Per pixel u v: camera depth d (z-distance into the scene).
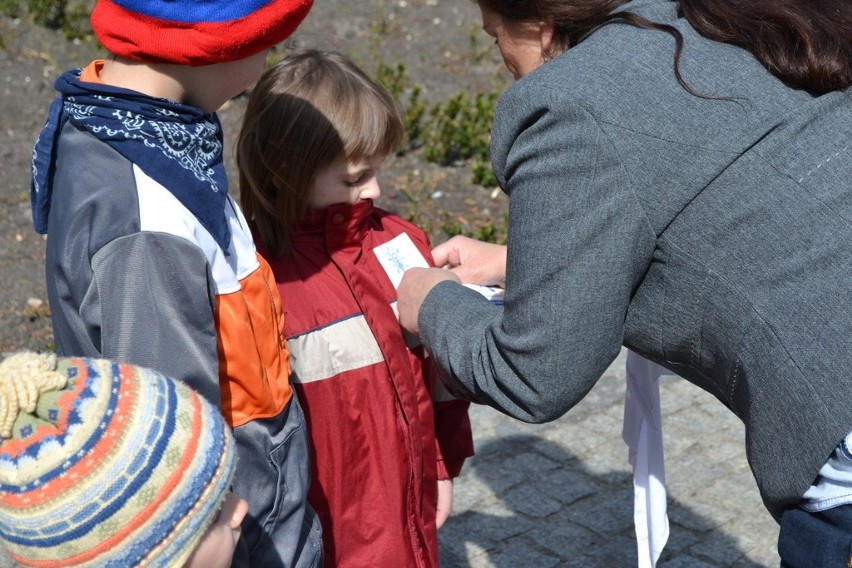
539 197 1.65
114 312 1.63
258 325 1.85
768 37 1.64
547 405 1.73
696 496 3.69
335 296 2.23
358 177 2.24
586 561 3.37
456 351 1.89
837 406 1.57
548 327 1.65
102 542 1.43
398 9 7.79
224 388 1.78
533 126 1.67
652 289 1.72
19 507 1.42
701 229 1.63
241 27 1.67
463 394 1.96
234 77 1.76
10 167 5.49
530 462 3.85
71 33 6.77
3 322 4.39
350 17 7.57
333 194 2.22
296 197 2.20
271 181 2.23
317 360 2.18
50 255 1.73
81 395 1.44
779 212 1.59
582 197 1.63
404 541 2.28
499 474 3.78
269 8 1.69
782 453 1.63
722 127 1.61
